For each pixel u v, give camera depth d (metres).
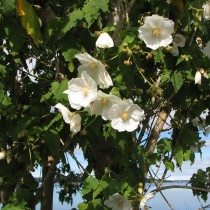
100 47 0.65
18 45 0.71
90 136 0.72
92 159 0.86
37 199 0.78
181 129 0.90
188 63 0.73
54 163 0.79
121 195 0.70
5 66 0.78
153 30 0.66
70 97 0.62
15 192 0.76
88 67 0.64
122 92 0.69
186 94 0.81
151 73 0.83
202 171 0.95
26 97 0.86
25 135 0.75
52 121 0.71
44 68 1.06
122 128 0.63
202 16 0.74
